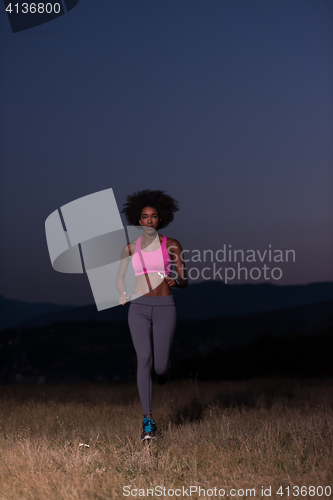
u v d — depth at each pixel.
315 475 3.36
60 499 3.07
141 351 4.78
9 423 5.35
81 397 8.31
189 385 9.15
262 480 3.34
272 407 5.86
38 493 3.14
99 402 7.48
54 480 3.32
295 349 14.33
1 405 6.86
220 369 14.13
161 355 4.86
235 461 3.75
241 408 6.05
